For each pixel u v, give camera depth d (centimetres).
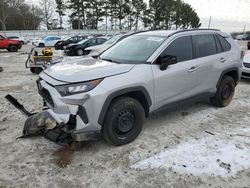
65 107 315
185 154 349
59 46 2436
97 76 327
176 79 408
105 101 324
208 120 470
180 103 433
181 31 438
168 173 308
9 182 289
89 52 1327
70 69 354
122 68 354
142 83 360
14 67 1195
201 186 286
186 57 431
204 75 461
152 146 369
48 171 310
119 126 354
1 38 2277
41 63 954
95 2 6091
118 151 354
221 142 385
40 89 373
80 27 6319
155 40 420
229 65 513
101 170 313
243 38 4075
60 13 6378
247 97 636
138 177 301
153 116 483
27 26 6975
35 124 373
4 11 6247
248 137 403
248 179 299
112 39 1316
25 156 341
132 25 6562
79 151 354
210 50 480
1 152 350
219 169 317
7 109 523
